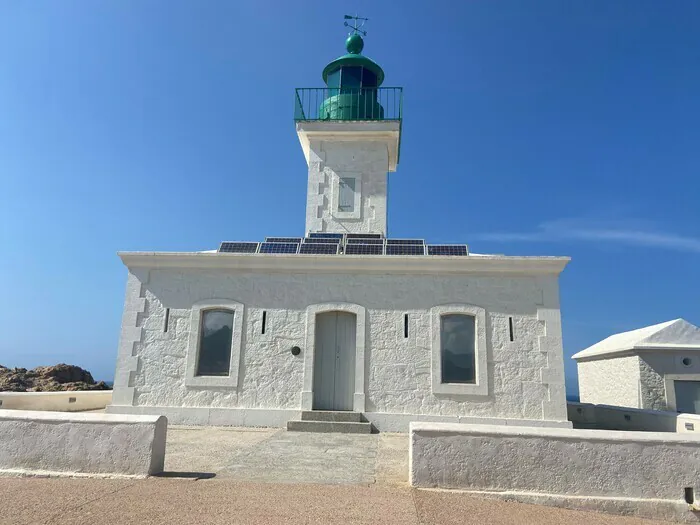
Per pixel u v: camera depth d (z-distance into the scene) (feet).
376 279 39.11
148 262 40.11
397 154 54.60
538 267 37.96
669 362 53.06
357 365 37.81
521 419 36.04
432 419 36.47
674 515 19.38
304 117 50.49
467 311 37.96
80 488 19.71
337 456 26.84
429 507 18.12
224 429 35.78
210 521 16.25
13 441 22.15
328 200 49.49
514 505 19.22
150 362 38.73
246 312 39.29
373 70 55.26
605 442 20.21
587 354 67.31
